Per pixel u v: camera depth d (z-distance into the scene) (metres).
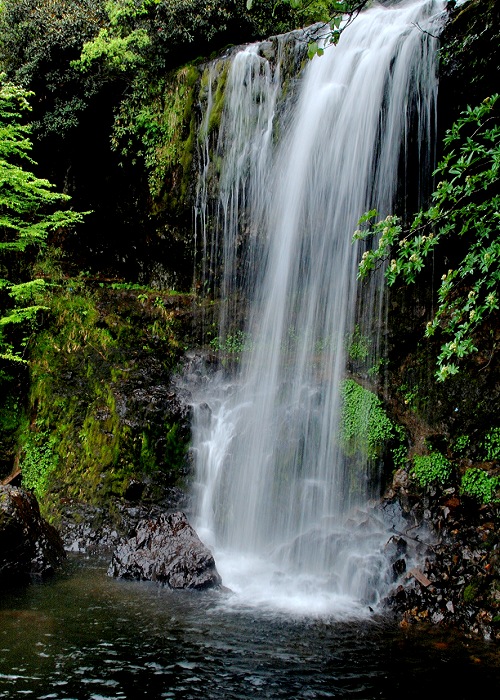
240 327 9.45
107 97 10.72
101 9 10.66
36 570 5.86
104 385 8.44
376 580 5.62
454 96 6.65
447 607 5.10
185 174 9.98
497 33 5.86
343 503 6.89
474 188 4.61
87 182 11.34
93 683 3.66
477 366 7.29
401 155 7.30
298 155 8.53
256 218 9.17
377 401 7.33
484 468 6.65
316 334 8.19
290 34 9.12
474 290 4.58
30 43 10.48
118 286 10.76
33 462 8.26
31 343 9.32
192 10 10.18
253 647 4.33
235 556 6.86
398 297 7.92
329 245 8.12
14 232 10.71
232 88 9.45
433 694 3.72
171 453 7.94
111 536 7.19
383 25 7.81
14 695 3.46
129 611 4.93
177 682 3.74
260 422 7.87
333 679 3.88
